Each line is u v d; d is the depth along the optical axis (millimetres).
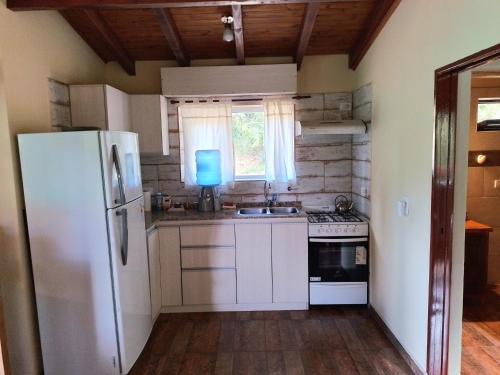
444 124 2094
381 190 3053
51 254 2332
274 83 3629
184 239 3414
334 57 3832
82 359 2418
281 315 3396
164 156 3959
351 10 3061
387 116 2879
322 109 3881
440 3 2053
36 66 2559
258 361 2674
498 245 3869
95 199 2264
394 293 2816
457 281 2191
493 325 3113
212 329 3158
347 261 3443
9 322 2377
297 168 3977
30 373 2414
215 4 2504
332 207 3992
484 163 3775
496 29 1604
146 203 3699
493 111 3740
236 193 4004
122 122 3346
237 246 3422
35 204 2297
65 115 2959
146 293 2881
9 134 2246
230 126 3871
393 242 2812
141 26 3270
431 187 2189
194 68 3625
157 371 2582
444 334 2186
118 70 3879
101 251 2303
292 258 3436
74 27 3131
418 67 2334
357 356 2711
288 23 3271
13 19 2322
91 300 2354
